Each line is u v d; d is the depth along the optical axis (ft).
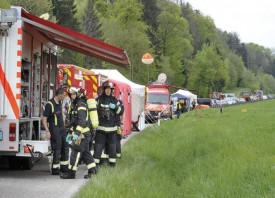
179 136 63.26
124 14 285.02
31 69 35.68
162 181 31.91
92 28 266.16
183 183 31.04
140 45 250.78
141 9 301.02
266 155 38.22
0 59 31.78
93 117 34.12
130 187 27.48
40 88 38.63
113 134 36.45
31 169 39.04
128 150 48.65
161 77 143.74
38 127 37.99
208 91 376.27
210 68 373.61
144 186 28.30
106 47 35.29
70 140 34.53
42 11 149.28
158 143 57.11
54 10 225.35
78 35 34.63
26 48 34.53
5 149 32.04
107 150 37.27
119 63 40.86
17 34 31.91
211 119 106.32
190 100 216.95
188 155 44.06
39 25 33.81
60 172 36.01
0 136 32.01
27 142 32.86
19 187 30.58
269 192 24.54
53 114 35.22
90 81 58.44
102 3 346.33
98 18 279.08
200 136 57.82
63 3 229.66
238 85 568.41
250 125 77.56
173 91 315.37
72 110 34.60
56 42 41.24
